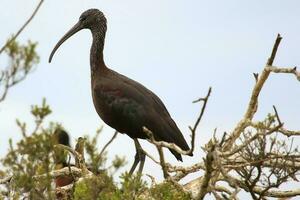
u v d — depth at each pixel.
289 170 14.53
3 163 10.41
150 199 12.55
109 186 10.66
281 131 14.27
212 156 12.21
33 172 10.54
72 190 14.96
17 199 11.26
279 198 15.59
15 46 9.70
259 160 13.74
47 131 10.45
